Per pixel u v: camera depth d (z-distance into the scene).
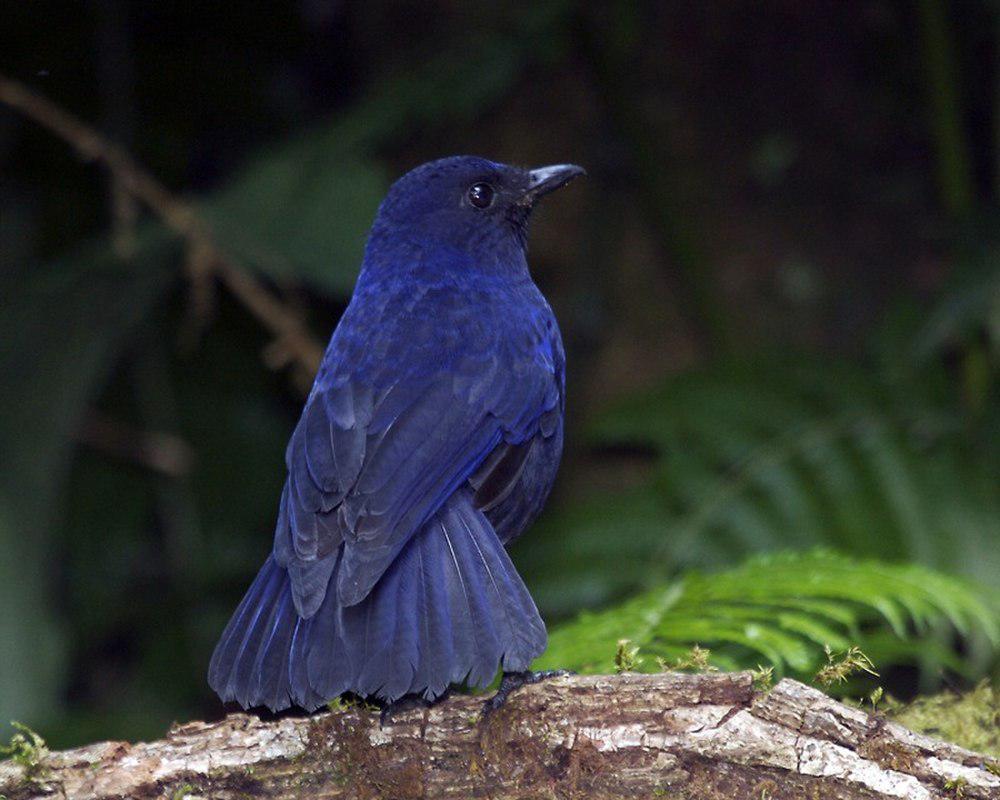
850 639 8.09
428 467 7.52
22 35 15.46
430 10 14.92
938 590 7.46
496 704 6.07
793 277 13.69
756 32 14.01
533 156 14.50
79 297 12.19
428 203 9.44
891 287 13.68
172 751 6.08
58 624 12.12
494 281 9.19
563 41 13.95
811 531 10.53
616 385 13.97
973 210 11.19
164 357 14.18
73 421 11.72
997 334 10.70
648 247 14.12
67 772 6.02
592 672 7.06
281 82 16.73
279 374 14.92
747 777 5.86
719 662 7.24
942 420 11.01
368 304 8.66
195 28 16.12
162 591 15.14
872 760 5.79
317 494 7.29
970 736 6.82
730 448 11.01
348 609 6.52
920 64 13.54
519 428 8.27
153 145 15.95
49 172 15.47
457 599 6.62
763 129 13.97
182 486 14.52
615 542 10.68
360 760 6.09
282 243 12.04
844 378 11.41
